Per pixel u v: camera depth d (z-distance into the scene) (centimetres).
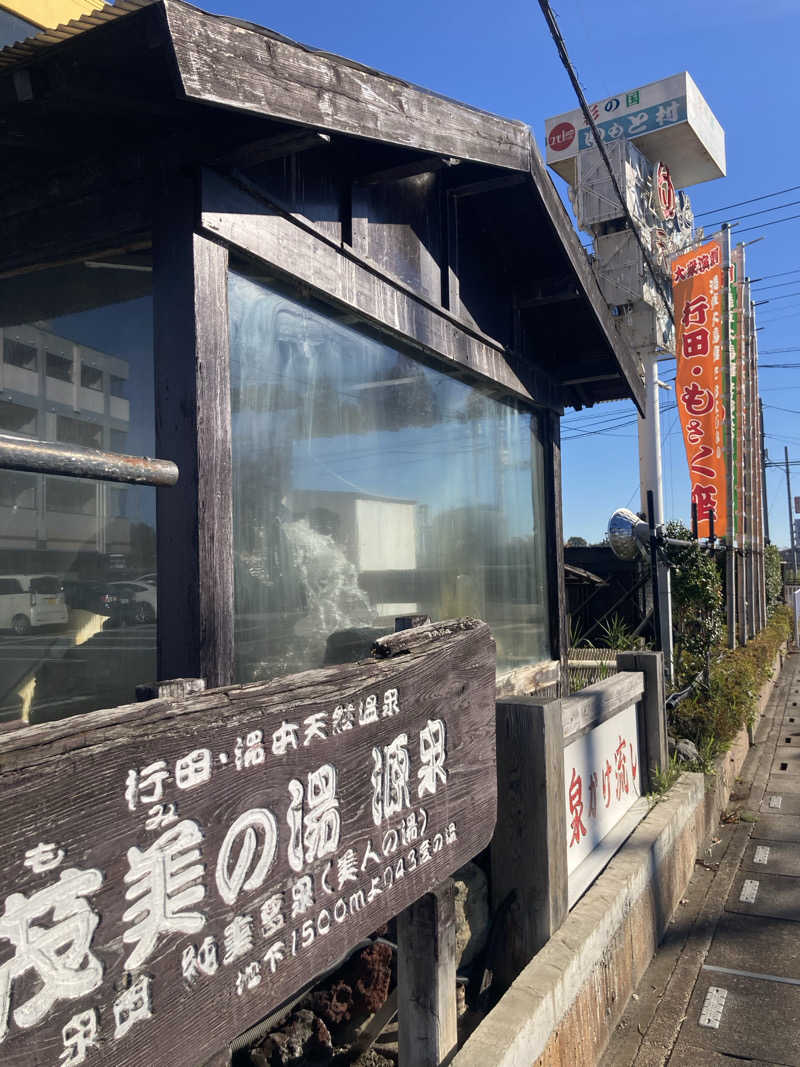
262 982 144
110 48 192
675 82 1434
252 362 263
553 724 304
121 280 259
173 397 224
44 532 260
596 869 372
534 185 378
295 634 283
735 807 671
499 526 457
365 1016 270
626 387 557
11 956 103
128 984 118
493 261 448
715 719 703
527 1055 241
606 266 1362
